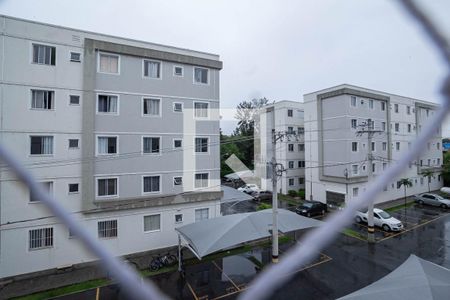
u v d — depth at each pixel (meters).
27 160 14.39
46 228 14.68
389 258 15.52
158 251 17.12
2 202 13.84
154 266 14.77
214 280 13.62
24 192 14.18
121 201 16.27
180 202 17.78
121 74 16.64
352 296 7.29
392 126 31.14
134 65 17.00
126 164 16.64
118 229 16.22
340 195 26.91
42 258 14.51
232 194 22.38
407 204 28.80
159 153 17.56
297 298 11.68
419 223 22.14
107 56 16.45
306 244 5.16
